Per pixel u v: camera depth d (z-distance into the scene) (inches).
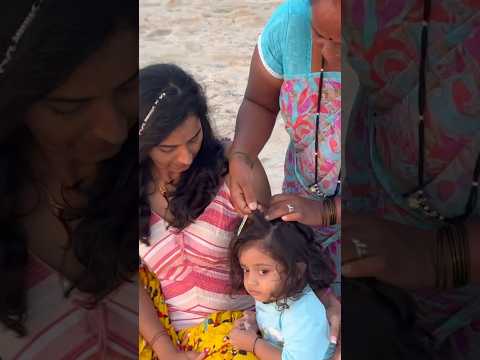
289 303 73.1
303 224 74.2
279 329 73.6
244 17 182.7
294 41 71.6
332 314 73.4
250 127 78.2
